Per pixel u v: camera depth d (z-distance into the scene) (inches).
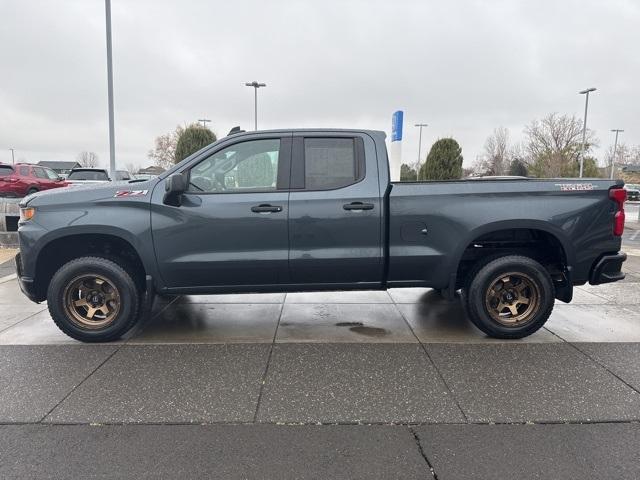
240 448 112.9
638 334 190.5
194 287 180.5
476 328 199.3
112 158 708.0
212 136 546.3
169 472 103.7
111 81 690.2
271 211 174.9
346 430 120.9
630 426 122.5
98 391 141.1
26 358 166.1
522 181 181.3
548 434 118.9
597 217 179.8
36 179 780.6
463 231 177.5
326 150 180.2
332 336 189.0
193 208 174.2
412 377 150.9
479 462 107.6
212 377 150.9
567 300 185.2
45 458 108.4
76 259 179.0
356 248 178.2
